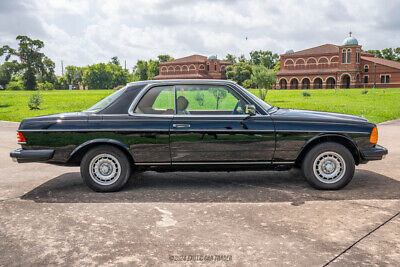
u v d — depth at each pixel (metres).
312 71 77.06
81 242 3.26
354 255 2.93
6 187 5.24
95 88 137.50
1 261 2.91
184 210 4.09
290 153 4.75
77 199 4.59
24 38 106.06
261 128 4.69
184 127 4.70
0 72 111.62
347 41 72.81
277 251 3.01
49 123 4.78
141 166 4.83
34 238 3.36
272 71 37.69
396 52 122.69
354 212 3.94
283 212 3.97
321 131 4.71
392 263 2.79
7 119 18.72
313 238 3.26
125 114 4.80
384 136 10.36
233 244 3.16
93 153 4.77
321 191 4.79
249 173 5.96
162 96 4.88
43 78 120.38
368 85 74.00
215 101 4.98
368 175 5.68
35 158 4.77
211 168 4.82
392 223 3.61
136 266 2.79
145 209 4.15
